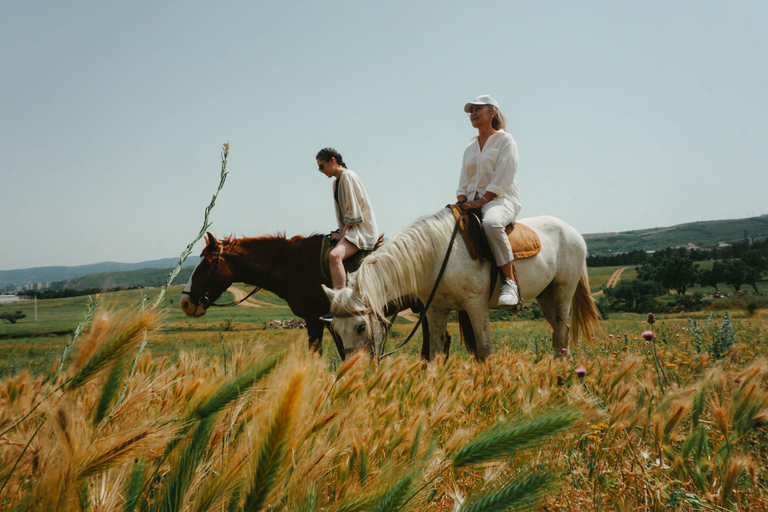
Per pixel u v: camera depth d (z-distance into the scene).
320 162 4.92
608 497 1.57
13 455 0.87
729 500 1.49
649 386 2.31
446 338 5.63
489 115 5.04
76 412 0.88
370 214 5.01
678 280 81.12
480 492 0.96
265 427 0.83
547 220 5.94
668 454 1.69
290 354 1.02
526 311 33.53
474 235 4.73
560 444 1.80
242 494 0.83
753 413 1.94
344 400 1.80
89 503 0.81
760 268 78.88
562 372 3.04
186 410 1.02
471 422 2.15
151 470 0.99
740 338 6.21
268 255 5.55
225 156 1.24
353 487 1.09
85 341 0.90
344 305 4.08
